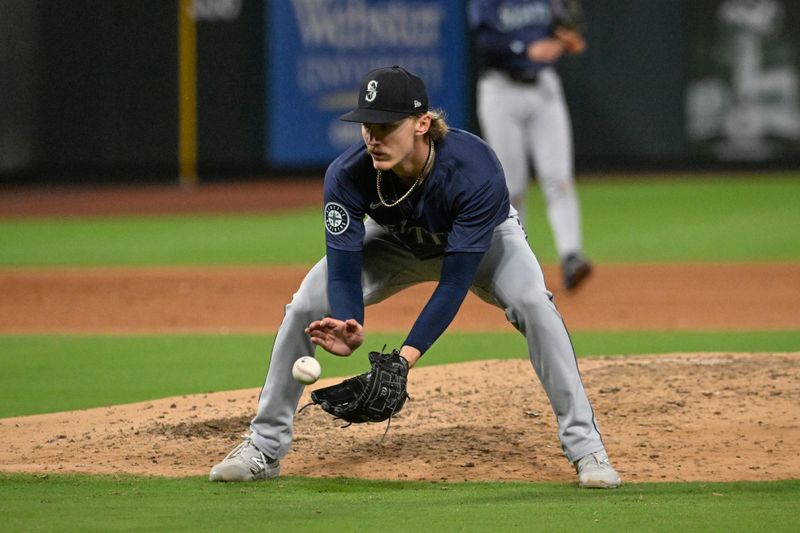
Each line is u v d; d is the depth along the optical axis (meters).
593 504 14.86
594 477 15.86
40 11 69.88
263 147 71.56
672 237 51.50
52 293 39.81
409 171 15.20
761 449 18.09
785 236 50.91
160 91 71.00
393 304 36.75
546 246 50.47
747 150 70.25
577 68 69.75
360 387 14.62
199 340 30.70
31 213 63.81
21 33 70.12
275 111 71.25
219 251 50.00
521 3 34.91
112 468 17.33
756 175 70.81
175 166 72.06
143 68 70.75
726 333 30.78
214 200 67.88
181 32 70.44
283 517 14.18
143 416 20.66
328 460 17.88
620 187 68.38
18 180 72.12
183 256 48.66
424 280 17.36
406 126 14.73
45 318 34.94
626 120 70.06
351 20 70.44
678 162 71.75
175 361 27.48
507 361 24.53
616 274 42.56
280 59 70.75
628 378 22.33
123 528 13.65
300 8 70.44
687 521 13.91
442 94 70.50
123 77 70.75
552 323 15.91
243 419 20.16
